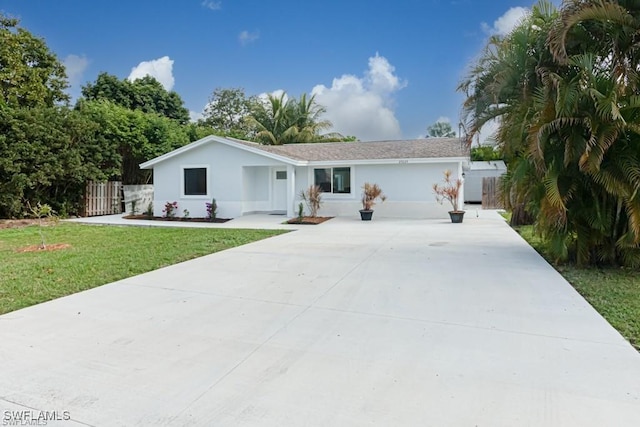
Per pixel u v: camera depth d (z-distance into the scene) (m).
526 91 7.39
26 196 16.55
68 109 18.12
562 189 6.71
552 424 2.41
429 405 2.64
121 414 2.60
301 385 2.94
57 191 17.72
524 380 2.96
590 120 6.18
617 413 2.52
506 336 3.81
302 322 4.27
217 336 3.90
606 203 6.86
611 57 6.82
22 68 20.72
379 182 16.70
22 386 2.95
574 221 7.12
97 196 19.45
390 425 2.43
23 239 10.98
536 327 4.04
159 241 10.29
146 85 30.61
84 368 3.24
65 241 10.46
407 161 15.88
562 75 7.02
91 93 28.12
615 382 2.92
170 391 2.88
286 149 19.47
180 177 17.58
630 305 4.84
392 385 2.91
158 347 3.65
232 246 9.46
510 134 7.92
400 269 6.73
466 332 3.93
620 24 6.39
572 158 6.38
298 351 3.54
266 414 2.58
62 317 4.47
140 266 7.18
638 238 6.32
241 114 39.66
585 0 6.45
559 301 4.90
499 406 2.62
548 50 7.09
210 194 17.20
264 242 10.04
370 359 3.36
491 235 10.87
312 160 17.00
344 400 2.72
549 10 7.26
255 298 5.16
